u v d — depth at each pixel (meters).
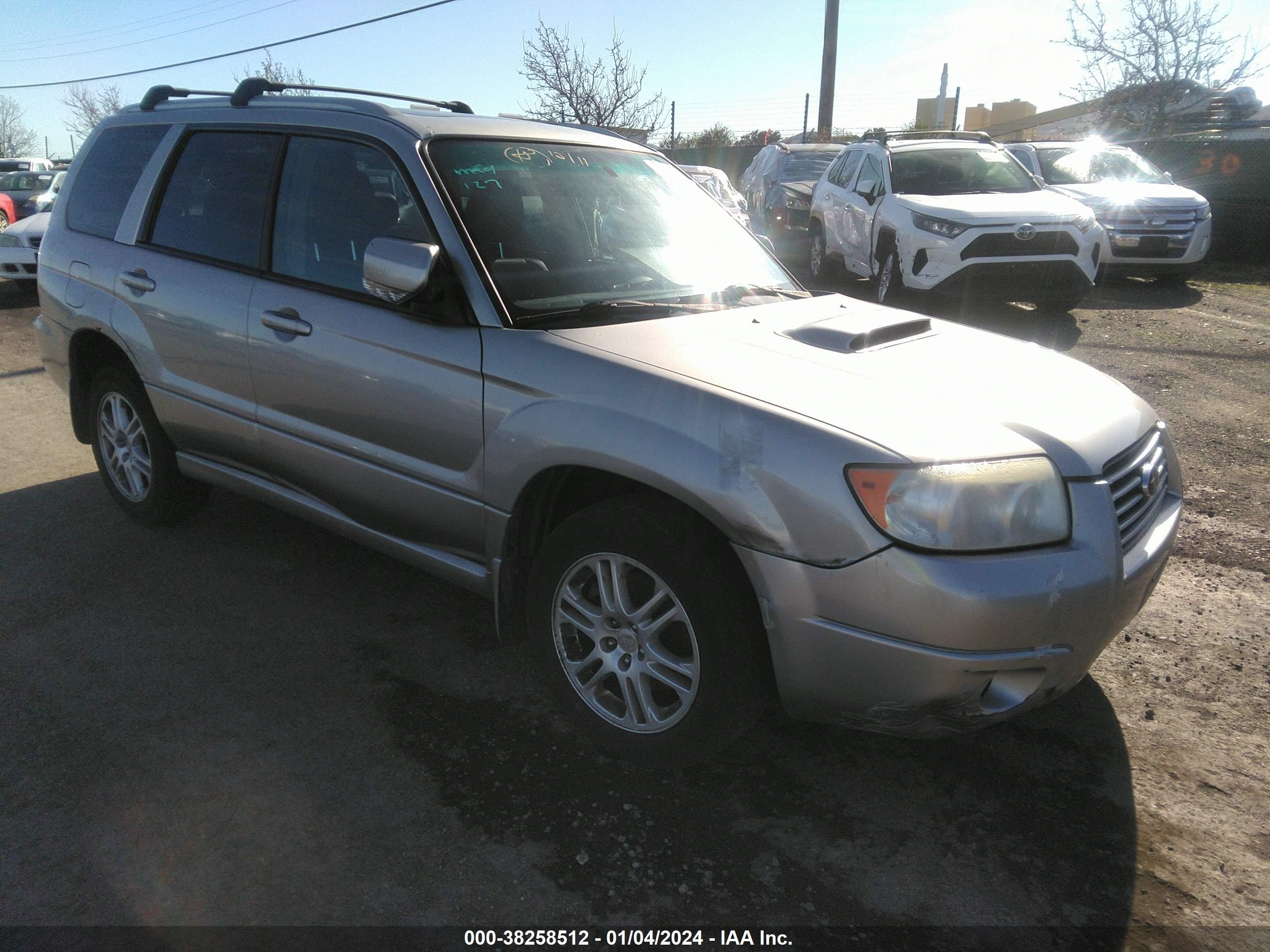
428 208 3.08
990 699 2.39
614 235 3.45
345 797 2.64
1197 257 11.59
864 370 2.71
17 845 2.44
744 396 2.48
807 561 2.33
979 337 3.26
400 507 3.19
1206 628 3.69
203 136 3.95
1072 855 2.50
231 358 3.60
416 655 3.40
